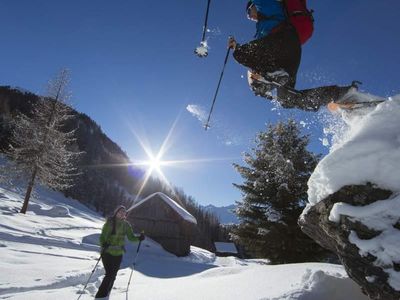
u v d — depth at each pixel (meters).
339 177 3.29
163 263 16.66
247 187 17.55
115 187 98.19
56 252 13.70
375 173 3.11
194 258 30.48
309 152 17.64
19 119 33.84
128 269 12.88
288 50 3.59
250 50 3.64
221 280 6.17
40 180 30.12
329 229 3.37
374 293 3.03
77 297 6.67
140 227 30.72
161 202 31.02
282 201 16.19
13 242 14.27
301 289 4.19
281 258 15.84
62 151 31.12
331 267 6.01
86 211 64.62
